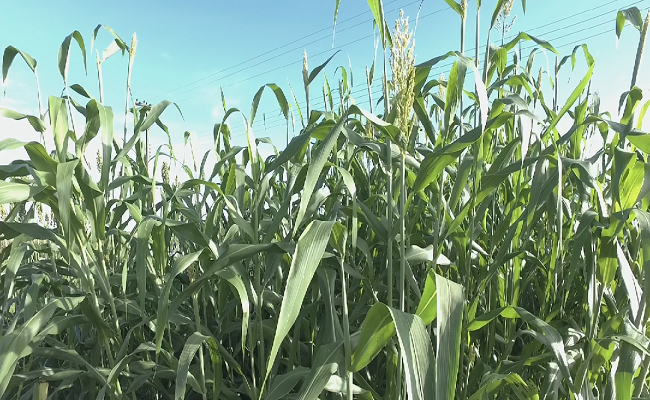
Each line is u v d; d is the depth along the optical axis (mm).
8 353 1409
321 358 1385
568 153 2562
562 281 2121
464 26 1908
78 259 1634
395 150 1769
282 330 1021
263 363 1795
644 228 1385
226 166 2658
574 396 1555
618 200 1524
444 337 948
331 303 1603
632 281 1569
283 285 2227
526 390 1589
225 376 2682
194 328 2150
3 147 1357
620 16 2152
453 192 1659
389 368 1718
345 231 1532
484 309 2107
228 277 1478
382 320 1144
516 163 1637
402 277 1445
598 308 1755
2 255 1831
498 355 2379
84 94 2178
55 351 1729
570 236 2125
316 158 1313
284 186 2707
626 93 1973
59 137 1543
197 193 2748
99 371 1781
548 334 1495
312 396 1279
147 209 2791
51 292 2449
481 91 1430
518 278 1982
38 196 1546
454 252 2100
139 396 2629
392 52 1400
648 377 1984
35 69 2051
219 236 2342
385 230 1724
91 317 1681
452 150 1396
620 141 1724
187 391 2457
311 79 2357
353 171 2283
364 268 2174
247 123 1781
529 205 1662
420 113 1969
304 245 1118
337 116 2408
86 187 1556
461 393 1883
